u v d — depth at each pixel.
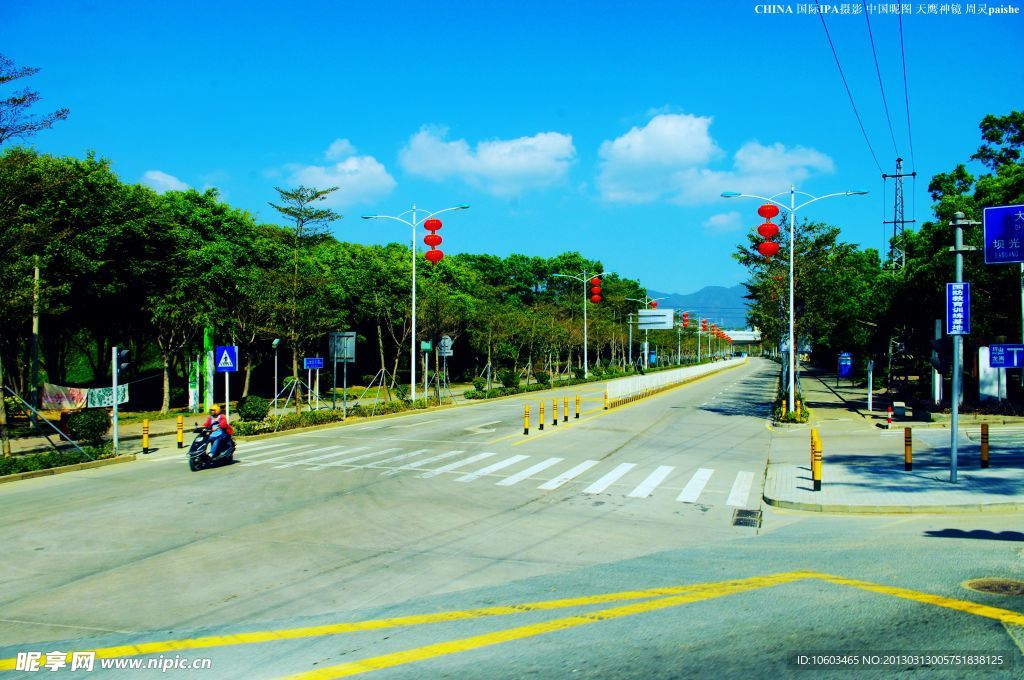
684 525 11.84
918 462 18.05
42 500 13.84
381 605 7.79
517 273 89.94
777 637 6.48
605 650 6.30
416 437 23.94
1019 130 39.06
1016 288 29.08
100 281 28.34
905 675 5.62
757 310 33.81
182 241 32.38
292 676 5.95
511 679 5.75
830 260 31.98
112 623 7.34
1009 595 7.54
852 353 50.97
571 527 11.63
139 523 11.82
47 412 26.39
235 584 8.59
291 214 27.09
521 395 46.62
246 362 37.97
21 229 18.58
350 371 54.94
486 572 9.03
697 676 5.69
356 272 42.25
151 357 36.25
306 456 19.66
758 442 23.22
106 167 28.47
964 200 30.91
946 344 15.30
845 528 11.45
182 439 21.86
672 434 25.06
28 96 16.36
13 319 20.59
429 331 39.41
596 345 73.94
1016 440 21.75
